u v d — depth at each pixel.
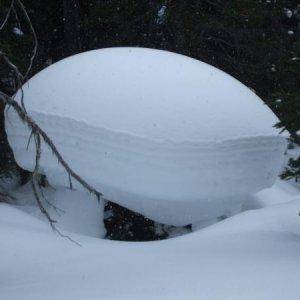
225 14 15.66
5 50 11.28
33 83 10.93
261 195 13.38
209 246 8.30
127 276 6.27
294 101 7.36
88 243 8.90
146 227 12.19
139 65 10.41
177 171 9.67
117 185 9.92
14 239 8.67
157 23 15.78
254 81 17.27
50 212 11.19
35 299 5.30
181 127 9.67
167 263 7.05
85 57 10.97
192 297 4.62
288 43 17.80
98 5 15.29
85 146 9.86
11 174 12.77
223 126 9.86
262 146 10.19
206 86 10.24
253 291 4.63
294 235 8.77
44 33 16.36
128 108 9.79
